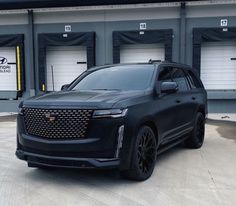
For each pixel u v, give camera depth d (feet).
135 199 16.76
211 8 48.47
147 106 19.67
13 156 25.30
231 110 49.29
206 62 49.67
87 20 51.06
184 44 49.08
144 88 21.07
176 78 24.94
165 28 49.44
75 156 17.65
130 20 50.11
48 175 20.54
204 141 30.42
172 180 19.52
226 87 49.57
